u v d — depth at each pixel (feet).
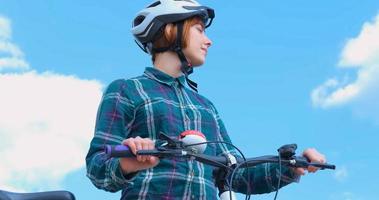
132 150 8.63
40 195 9.59
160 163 10.39
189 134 9.29
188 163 10.50
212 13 12.05
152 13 11.87
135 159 8.93
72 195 9.71
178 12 11.71
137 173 9.28
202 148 9.30
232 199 9.73
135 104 10.98
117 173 9.32
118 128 10.75
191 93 11.87
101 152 10.27
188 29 11.73
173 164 10.39
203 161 9.48
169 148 9.07
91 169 9.88
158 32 11.83
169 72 11.71
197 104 11.65
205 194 10.43
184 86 11.77
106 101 11.00
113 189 9.61
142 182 10.26
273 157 10.12
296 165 10.21
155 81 11.49
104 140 10.53
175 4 11.82
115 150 8.57
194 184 10.39
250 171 11.39
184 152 9.04
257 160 9.98
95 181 9.78
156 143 10.57
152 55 12.10
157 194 10.20
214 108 12.28
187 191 10.31
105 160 9.70
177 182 10.30
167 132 10.71
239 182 11.40
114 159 9.50
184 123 11.05
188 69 11.79
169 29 11.73
